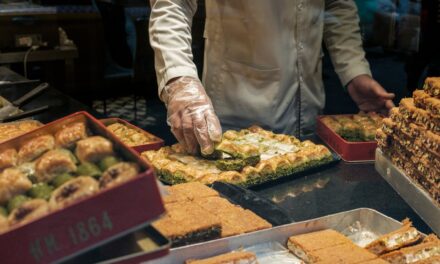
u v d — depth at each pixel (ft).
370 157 6.67
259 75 8.00
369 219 4.91
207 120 6.23
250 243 4.47
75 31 12.60
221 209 4.87
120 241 3.24
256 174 5.95
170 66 6.77
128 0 12.78
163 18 7.11
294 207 5.51
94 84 12.82
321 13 8.26
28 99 7.91
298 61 8.13
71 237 2.97
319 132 7.63
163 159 6.22
